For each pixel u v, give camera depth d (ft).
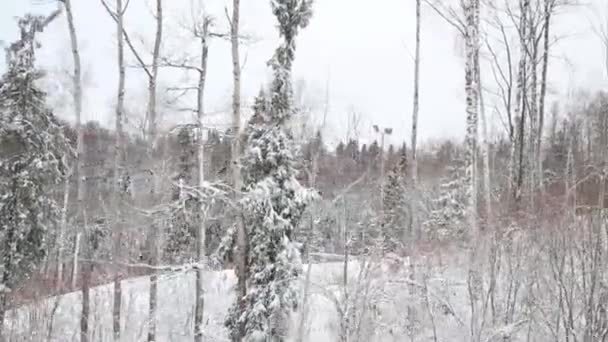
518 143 78.18
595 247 36.04
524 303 40.75
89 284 55.31
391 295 46.32
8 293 57.57
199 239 47.37
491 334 38.58
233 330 46.21
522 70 74.74
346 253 45.03
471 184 52.47
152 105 55.36
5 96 61.98
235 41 47.60
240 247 46.16
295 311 46.01
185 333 54.44
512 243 42.04
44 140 62.75
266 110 46.62
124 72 55.88
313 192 46.52
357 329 41.75
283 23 46.73
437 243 50.29
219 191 43.98
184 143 56.65
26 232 60.18
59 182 67.26
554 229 38.96
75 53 60.85
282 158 46.19
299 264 45.42
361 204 59.62
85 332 52.65
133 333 56.39
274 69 46.73
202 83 49.34
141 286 65.92
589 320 35.06
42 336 54.54
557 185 61.72
